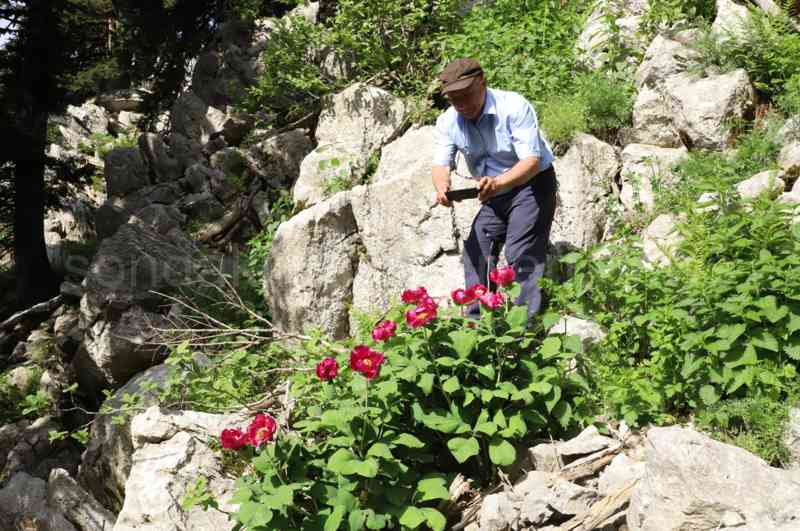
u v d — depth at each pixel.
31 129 14.45
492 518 3.69
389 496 3.71
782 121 5.89
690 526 3.19
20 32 14.11
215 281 8.12
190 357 5.49
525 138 4.47
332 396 4.16
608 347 4.55
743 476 3.18
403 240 6.15
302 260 6.48
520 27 7.97
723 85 6.18
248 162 10.16
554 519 3.65
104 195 19.58
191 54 14.93
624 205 5.98
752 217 4.42
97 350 8.23
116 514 6.47
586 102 6.59
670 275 4.58
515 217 4.73
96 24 15.75
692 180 5.80
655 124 6.44
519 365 4.14
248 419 4.96
